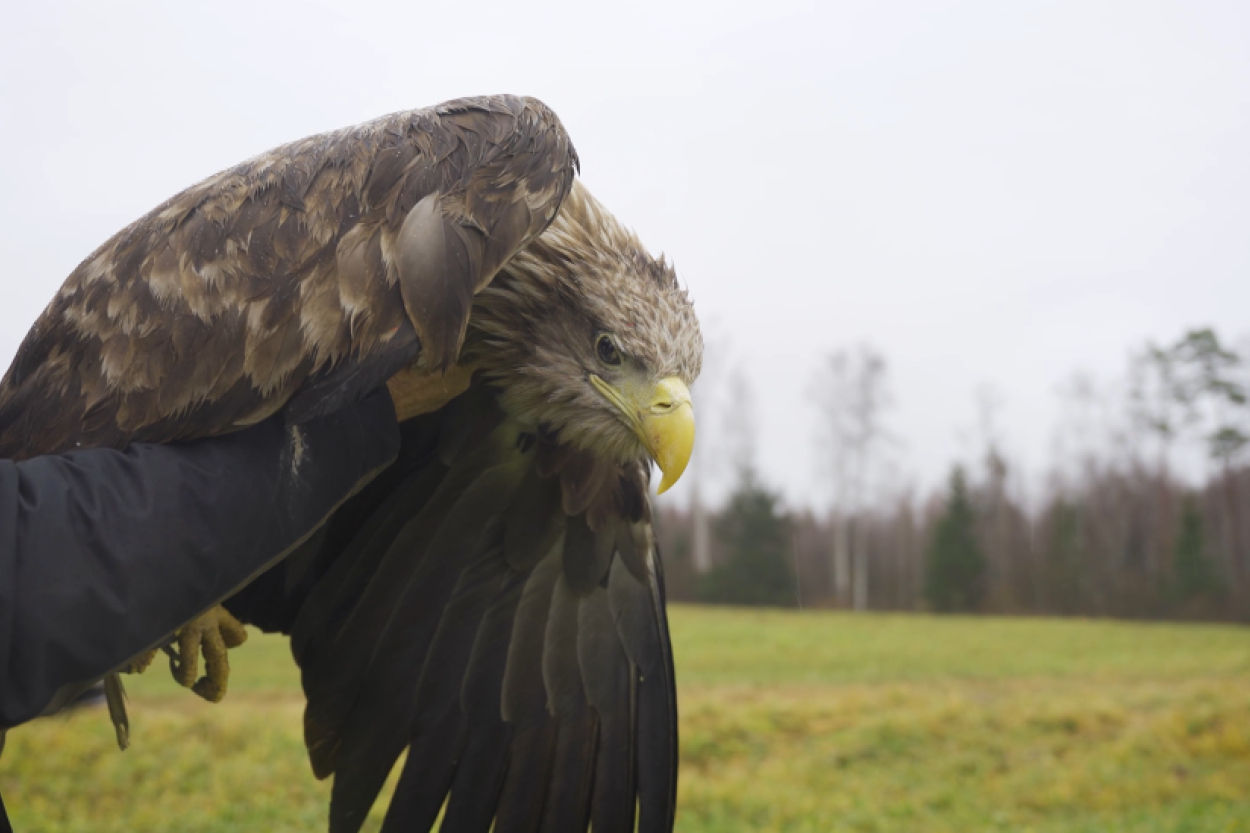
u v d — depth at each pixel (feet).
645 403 7.49
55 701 4.65
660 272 7.93
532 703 7.82
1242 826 25.54
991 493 156.97
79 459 4.83
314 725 7.95
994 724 35.27
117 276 5.47
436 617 7.91
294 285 5.27
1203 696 39.34
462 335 5.45
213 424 5.16
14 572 4.43
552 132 6.19
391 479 8.14
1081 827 25.96
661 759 7.99
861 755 32.14
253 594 8.21
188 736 28.14
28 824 22.29
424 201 5.52
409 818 7.56
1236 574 119.24
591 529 8.00
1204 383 138.31
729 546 122.93
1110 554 135.64
